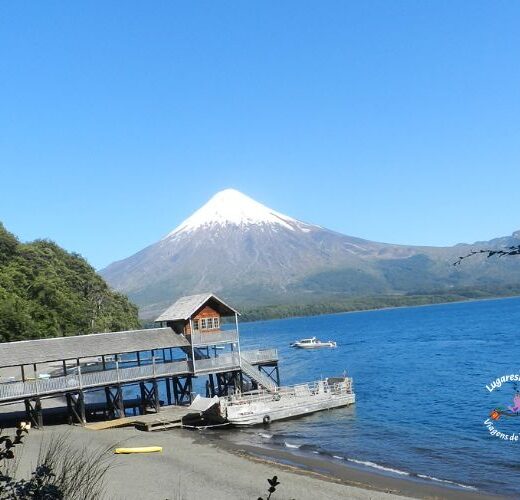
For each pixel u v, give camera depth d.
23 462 29.27
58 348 46.41
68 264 141.50
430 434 40.81
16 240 123.44
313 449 37.00
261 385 52.72
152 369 48.62
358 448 37.22
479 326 165.12
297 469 31.50
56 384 44.09
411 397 58.19
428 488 28.08
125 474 29.98
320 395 50.41
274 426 44.59
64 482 10.52
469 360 88.00
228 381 54.06
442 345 118.56
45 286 103.19
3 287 98.00
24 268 108.44
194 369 50.34
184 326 52.38
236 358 52.72
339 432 42.16
